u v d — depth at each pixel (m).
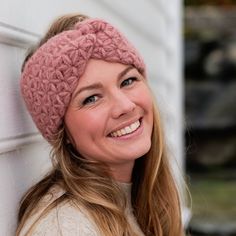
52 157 1.52
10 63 1.53
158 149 1.66
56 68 1.35
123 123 1.42
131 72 1.45
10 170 1.50
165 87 4.80
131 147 1.44
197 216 6.54
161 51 4.62
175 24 5.41
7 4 1.51
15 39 1.55
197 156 10.09
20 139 1.56
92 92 1.38
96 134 1.40
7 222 1.46
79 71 1.36
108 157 1.44
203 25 10.54
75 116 1.39
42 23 1.80
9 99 1.50
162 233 1.74
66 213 1.34
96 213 1.40
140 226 1.72
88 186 1.45
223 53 10.38
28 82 1.41
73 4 2.16
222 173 9.81
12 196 1.50
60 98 1.37
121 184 1.59
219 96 10.23
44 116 1.42
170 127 4.65
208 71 10.38
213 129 10.10
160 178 1.74
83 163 1.48
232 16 10.53
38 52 1.40
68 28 1.43
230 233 5.80
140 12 3.71
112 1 2.88
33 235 1.32
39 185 1.50
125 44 1.44
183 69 10.41
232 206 7.35
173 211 1.76
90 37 1.36
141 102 1.47
